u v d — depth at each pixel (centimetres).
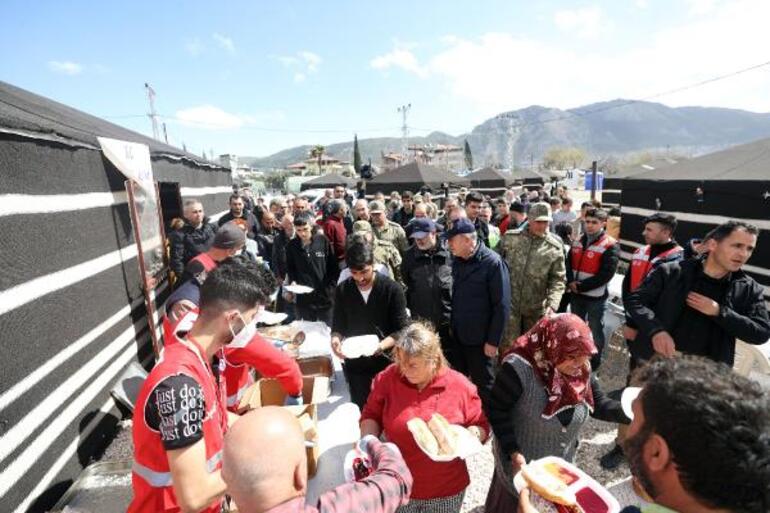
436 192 1442
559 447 190
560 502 131
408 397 195
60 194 277
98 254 326
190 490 124
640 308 265
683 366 84
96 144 327
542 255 411
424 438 171
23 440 220
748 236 228
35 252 244
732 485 70
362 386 275
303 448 97
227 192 1064
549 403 183
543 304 418
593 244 444
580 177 5122
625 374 454
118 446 311
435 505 190
